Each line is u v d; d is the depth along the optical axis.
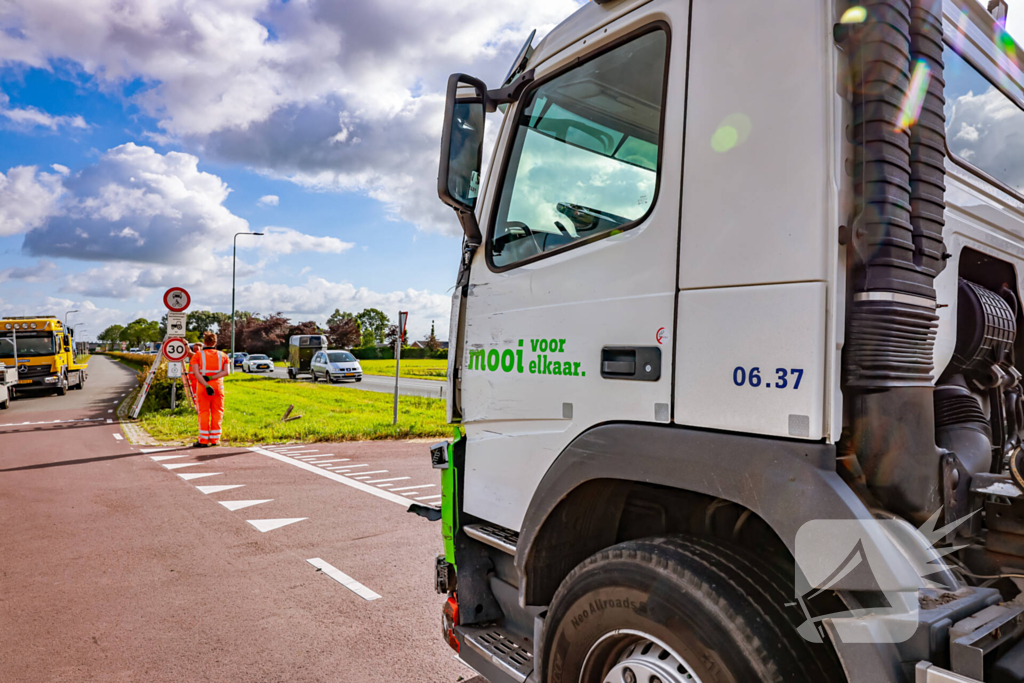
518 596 2.41
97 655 3.33
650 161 1.88
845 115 1.49
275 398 22.25
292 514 6.24
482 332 2.42
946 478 1.59
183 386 17.11
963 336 2.11
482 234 2.46
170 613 3.87
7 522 5.92
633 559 1.70
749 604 1.49
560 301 2.08
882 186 1.46
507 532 2.34
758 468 1.48
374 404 19.75
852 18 1.49
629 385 1.82
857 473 1.45
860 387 1.44
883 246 1.45
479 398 2.42
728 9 1.68
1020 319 2.41
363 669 3.21
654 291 1.78
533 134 2.31
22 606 3.97
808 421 1.42
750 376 1.53
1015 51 2.45
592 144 2.07
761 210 1.54
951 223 1.99
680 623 1.55
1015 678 1.24
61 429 13.03
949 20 2.04
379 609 3.95
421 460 9.49
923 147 1.64
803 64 1.51
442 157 2.13
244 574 4.56
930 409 1.56
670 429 1.68
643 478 1.70
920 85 1.66
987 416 2.22
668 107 1.80
